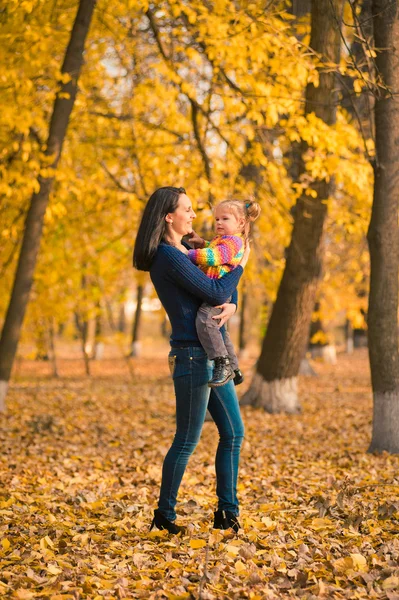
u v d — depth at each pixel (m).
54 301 19.08
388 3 8.80
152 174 15.30
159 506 5.03
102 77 15.90
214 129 13.26
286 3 11.45
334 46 11.02
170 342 4.93
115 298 30.69
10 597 3.80
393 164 9.15
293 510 5.77
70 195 15.90
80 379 25.78
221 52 10.77
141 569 4.30
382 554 4.44
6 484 7.26
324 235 13.91
